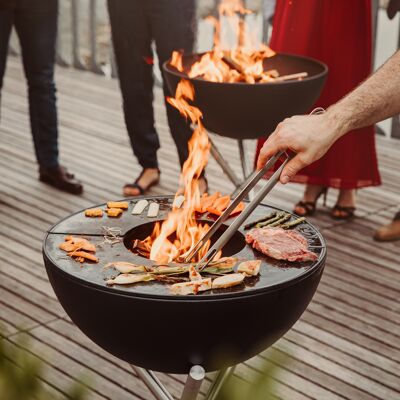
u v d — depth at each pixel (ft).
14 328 7.63
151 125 11.39
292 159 4.38
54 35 11.14
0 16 10.73
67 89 17.76
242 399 2.21
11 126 15.06
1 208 10.93
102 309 4.20
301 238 4.81
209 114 8.11
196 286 4.07
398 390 6.73
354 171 10.18
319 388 6.72
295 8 9.80
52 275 4.50
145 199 5.62
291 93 7.81
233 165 13.01
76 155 13.41
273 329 4.40
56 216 10.69
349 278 8.91
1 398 2.30
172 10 10.28
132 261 4.55
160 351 4.27
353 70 9.89
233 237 5.12
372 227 10.40
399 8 10.03
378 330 7.75
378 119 4.46
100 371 6.95
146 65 10.93
